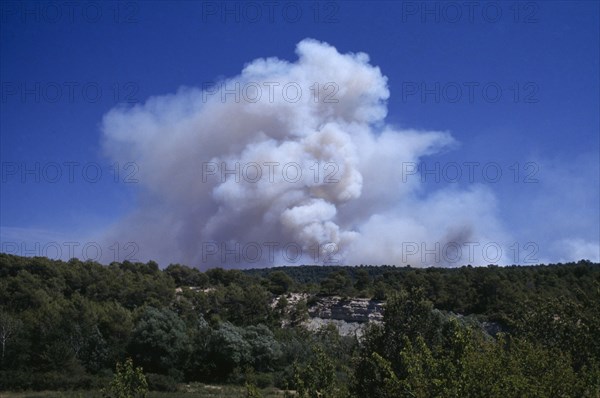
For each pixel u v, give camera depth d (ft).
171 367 254.06
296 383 72.38
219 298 361.10
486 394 49.96
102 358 252.83
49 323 257.75
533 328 92.73
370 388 67.31
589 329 86.38
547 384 56.90
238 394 210.79
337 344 124.16
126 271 392.27
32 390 216.54
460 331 59.31
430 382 52.70
